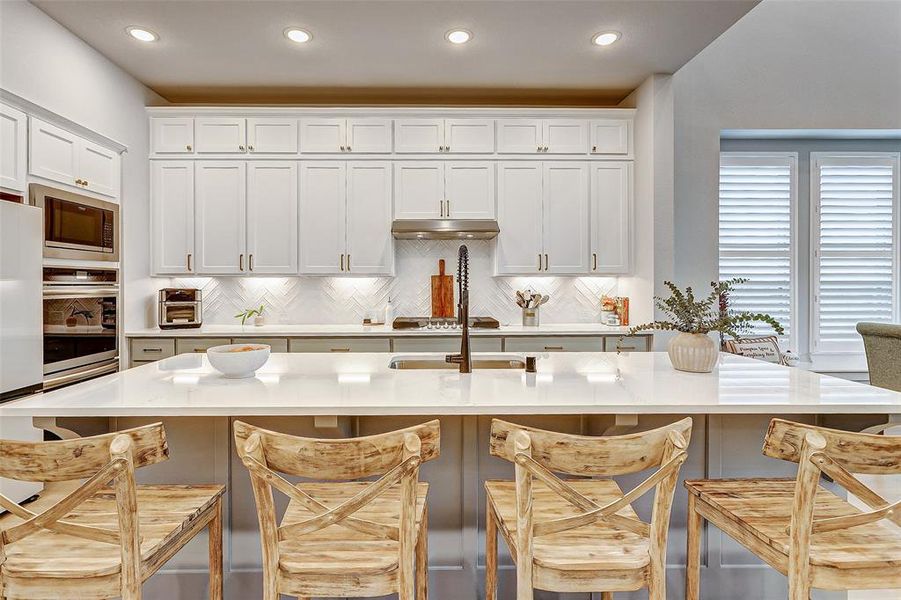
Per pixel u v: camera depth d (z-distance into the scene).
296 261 3.91
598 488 1.46
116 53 3.21
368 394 1.59
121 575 1.09
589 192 3.96
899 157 4.51
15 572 1.10
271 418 1.70
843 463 1.09
